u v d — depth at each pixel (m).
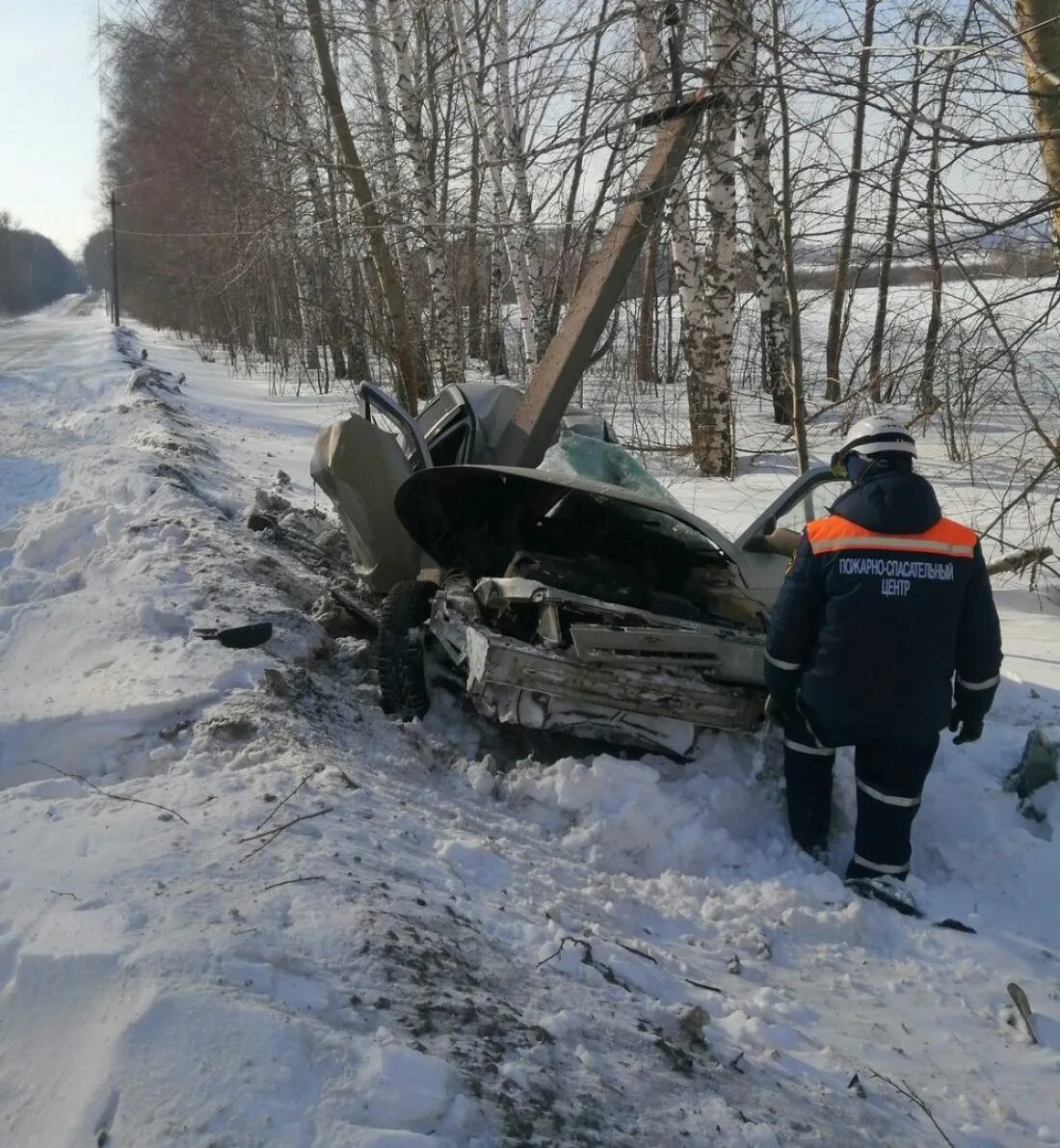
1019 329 5.89
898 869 3.66
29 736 4.03
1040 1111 2.61
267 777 3.46
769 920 3.46
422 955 2.45
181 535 6.68
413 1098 1.92
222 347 37.34
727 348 11.64
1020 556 7.21
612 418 11.98
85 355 28.38
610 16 6.63
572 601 4.17
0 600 6.02
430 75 12.97
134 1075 1.91
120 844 2.84
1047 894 3.66
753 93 7.32
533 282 15.72
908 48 4.79
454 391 6.28
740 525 8.53
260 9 13.73
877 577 3.50
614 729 4.20
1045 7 5.18
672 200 7.34
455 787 4.21
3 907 2.52
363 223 12.12
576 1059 2.28
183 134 20.25
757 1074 2.54
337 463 5.13
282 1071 1.92
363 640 5.71
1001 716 5.01
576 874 3.56
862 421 3.74
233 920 2.41
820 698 3.64
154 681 4.39
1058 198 5.34
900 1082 2.68
